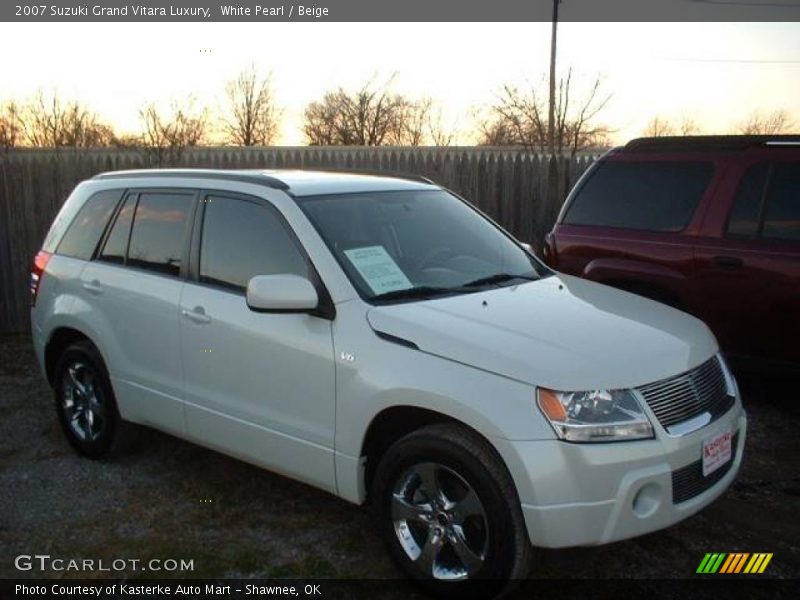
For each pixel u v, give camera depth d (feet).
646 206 20.38
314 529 13.91
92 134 74.95
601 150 73.10
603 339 11.60
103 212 17.21
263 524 14.14
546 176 32.40
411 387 11.18
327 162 35.96
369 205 14.61
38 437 18.88
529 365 10.64
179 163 45.24
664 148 20.62
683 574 12.26
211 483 15.90
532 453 10.21
